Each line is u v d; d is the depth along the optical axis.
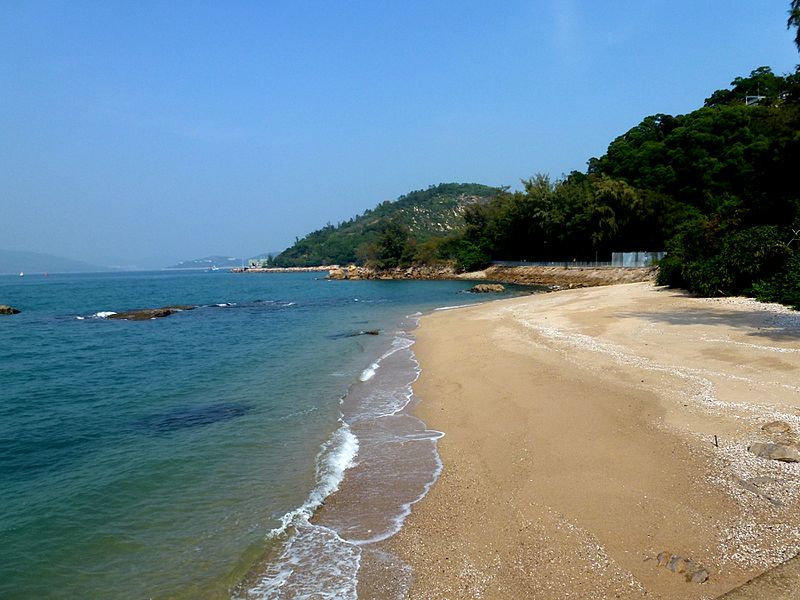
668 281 33.69
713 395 10.51
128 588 6.02
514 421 10.56
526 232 83.88
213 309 45.72
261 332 29.41
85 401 14.52
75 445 10.95
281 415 12.67
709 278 26.67
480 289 57.69
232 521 7.47
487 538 6.47
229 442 10.81
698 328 18.02
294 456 9.91
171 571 6.30
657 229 62.44
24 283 129.00
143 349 23.78
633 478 7.40
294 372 17.72
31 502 8.29
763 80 81.00
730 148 60.09
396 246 110.88
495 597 5.30
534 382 13.05
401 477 8.71
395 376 16.52
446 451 9.73
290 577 6.04
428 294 59.25
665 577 5.20
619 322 20.86
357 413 12.64
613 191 63.94
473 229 97.25
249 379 16.86
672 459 7.84
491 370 15.07
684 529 6.01
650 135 79.56
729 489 6.76
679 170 66.12
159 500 8.22
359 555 6.43
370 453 9.89
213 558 6.54
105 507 8.05
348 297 58.59
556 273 69.62
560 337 18.83
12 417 13.00
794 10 26.77
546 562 5.75
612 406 10.52
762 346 14.38
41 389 16.00
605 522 6.36
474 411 11.77
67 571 6.38
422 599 5.43
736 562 5.28
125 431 11.80
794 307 20.73
